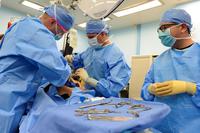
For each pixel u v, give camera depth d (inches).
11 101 38.1
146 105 36.5
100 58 65.1
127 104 37.9
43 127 28.3
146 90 49.6
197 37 53.1
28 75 41.2
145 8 154.6
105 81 60.4
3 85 38.6
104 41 65.7
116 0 45.3
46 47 39.9
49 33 41.8
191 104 43.0
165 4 146.3
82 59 71.7
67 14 47.3
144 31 189.6
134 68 137.6
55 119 27.8
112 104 37.9
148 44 184.7
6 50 41.1
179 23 46.3
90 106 35.8
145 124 25.8
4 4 163.3
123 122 24.3
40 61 38.9
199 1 134.2
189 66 45.2
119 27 205.6
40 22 44.4
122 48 205.2
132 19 180.5
